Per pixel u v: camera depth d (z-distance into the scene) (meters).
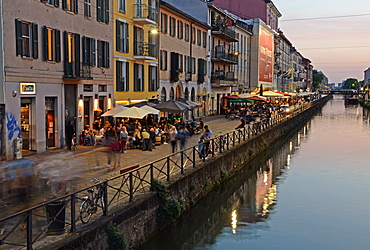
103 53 25.94
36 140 19.70
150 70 32.78
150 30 32.50
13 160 17.48
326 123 59.25
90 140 22.64
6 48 17.55
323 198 19.39
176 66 37.88
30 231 7.61
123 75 28.88
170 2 47.59
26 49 19.05
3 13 17.30
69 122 21.27
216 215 16.84
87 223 9.48
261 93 50.34
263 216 16.66
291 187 21.61
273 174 24.94
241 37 62.12
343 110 91.69
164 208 12.83
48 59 20.38
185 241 14.02
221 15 52.75
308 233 14.72
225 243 13.74
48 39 20.42
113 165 17.25
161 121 28.36
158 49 34.25
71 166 16.81
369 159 29.86
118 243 9.72
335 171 25.67
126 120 26.61
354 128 52.00
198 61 44.56
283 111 51.09
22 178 14.35
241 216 16.67
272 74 79.19
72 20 22.28
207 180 17.52
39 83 19.77
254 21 67.00
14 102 18.09
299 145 37.09
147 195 12.16
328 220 16.16
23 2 18.44
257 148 28.81
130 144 22.44
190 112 42.44
